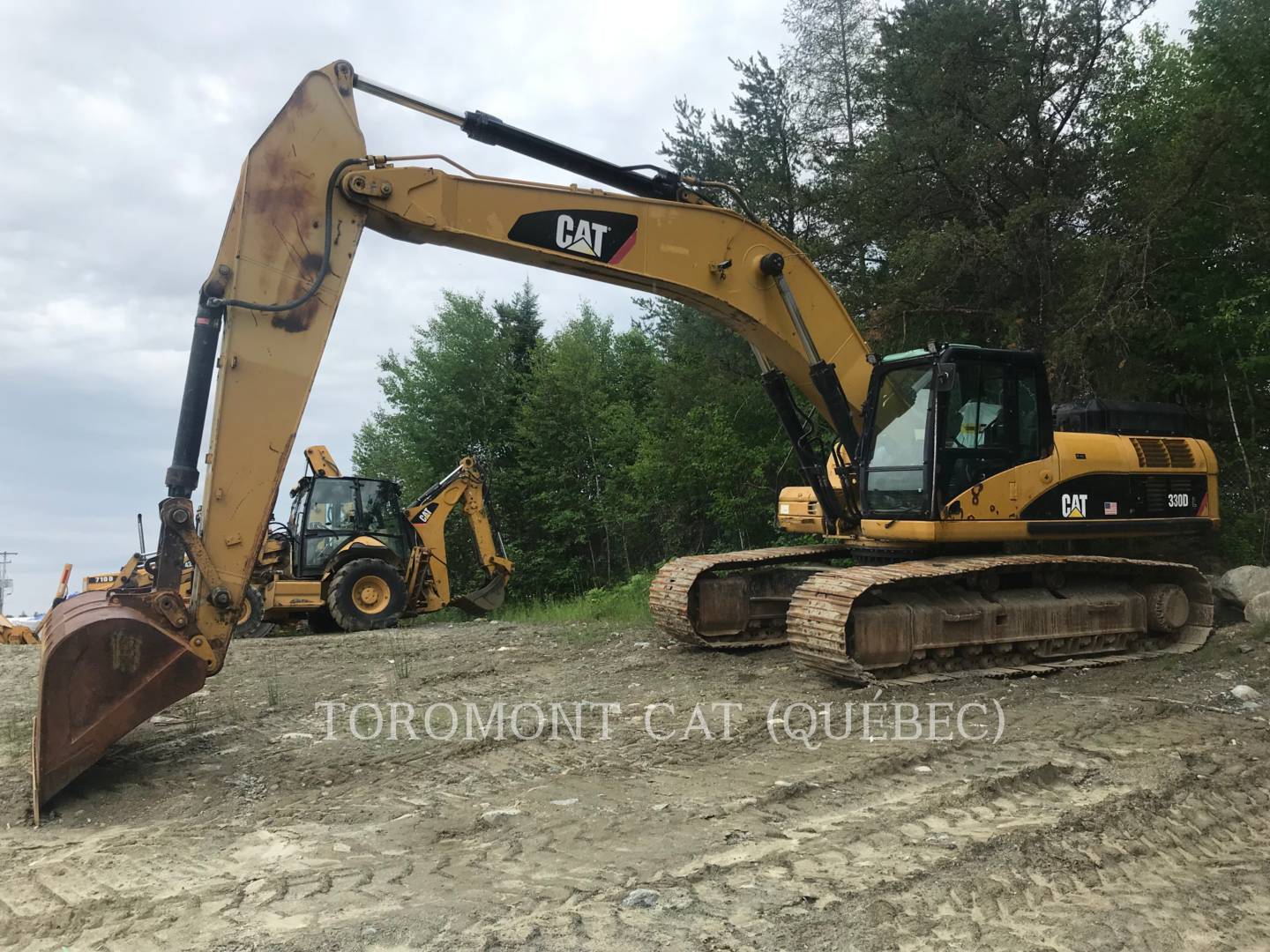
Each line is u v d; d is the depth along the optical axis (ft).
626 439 95.04
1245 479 42.47
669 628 30.66
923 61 50.29
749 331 26.89
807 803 15.39
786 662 28.09
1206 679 24.99
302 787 16.97
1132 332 42.24
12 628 46.29
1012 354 27.09
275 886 12.12
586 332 118.93
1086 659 27.09
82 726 16.19
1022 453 27.20
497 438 109.70
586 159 23.90
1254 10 42.29
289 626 54.34
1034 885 12.07
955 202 51.01
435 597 51.49
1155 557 35.35
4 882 12.50
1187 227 43.62
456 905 11.38
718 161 62.18
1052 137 49.14
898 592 25.40
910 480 26.37
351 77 20.13
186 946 10.40
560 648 33.14
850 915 11.01
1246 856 13.43
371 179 20.06
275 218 19.12
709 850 13.23
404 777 17.47
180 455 18.19
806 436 29.50
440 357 108.17
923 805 14.97
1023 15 50.49
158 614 17.39
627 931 10.61
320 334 19.36
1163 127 48.14
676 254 24.97
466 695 25.07
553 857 13.10
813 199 60.13
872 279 55.83
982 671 25.29
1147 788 15.70
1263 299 41.19
